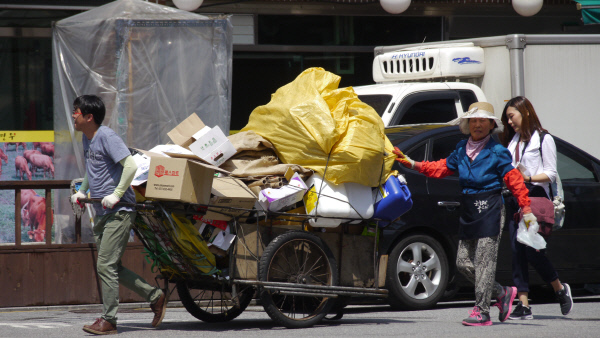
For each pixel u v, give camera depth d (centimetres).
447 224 2792
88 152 2089
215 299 2438
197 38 3191
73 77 3116
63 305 2841
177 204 2052
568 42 3678
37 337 2030
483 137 2202
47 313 2717
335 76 2292
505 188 2364
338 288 2206
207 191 2016
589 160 3094
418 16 4894
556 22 5112
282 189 2117
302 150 2178
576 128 3694
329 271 2216
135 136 3105
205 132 2180
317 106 2183
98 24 3081
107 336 2038
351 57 4828
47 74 4181
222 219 2094
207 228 2109
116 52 3081
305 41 4750
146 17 3123
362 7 4791
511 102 2394
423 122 3503
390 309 2819
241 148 2173
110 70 3094
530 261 2386
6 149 4094
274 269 2164
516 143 2395
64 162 3123
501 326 2211
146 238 2212
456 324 2272
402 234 2730
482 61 3719
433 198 2773
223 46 3234
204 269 2102
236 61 4656
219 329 2202
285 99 2247
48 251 2830
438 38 4941
